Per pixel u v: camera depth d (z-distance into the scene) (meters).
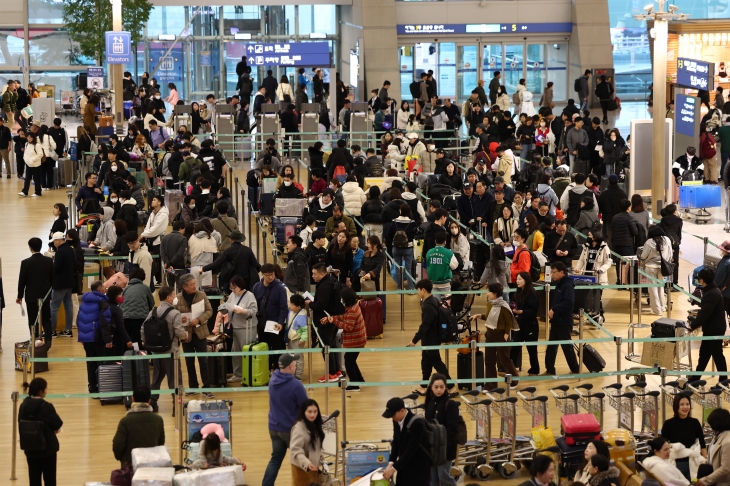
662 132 27.42
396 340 21.00
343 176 30.69
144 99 42.03
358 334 17.88
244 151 37.72
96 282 18.09
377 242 21.36
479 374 17.73
